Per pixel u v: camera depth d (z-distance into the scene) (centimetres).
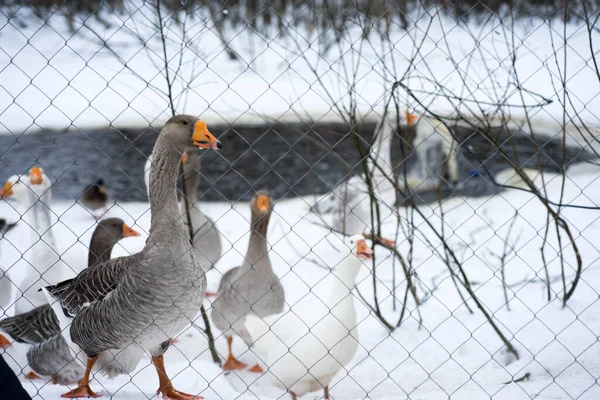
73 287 405
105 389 419
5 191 683
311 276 754
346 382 501
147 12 1398
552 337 512
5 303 603
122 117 1384
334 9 910
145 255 376
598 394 390
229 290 570
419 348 548
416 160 996
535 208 919
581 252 745
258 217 570
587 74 1085
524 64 1093
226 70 1565
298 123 1355
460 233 866
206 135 379
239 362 589
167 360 576
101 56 1420
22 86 1454
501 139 1012
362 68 1311
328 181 1092
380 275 755
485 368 491
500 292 659
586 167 980
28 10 1522
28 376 538
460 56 1095
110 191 1097
